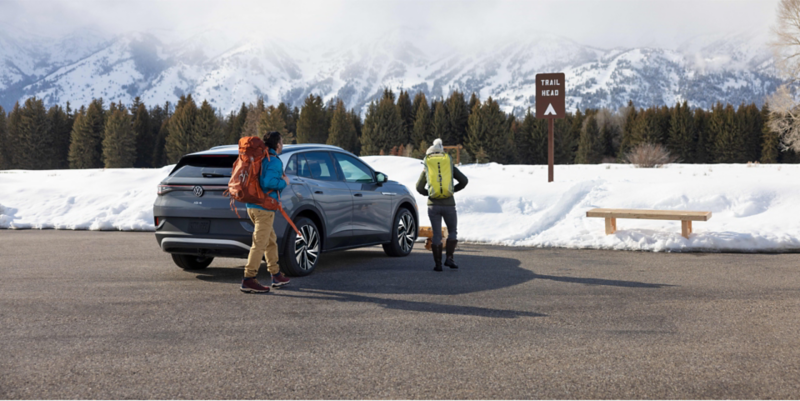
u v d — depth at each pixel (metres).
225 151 6.86
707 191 12.10
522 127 85.12
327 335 4.48
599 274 7.09
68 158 89.50
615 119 101.31
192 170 6.84
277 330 4.61
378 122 75.44
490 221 11.49
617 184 13.66
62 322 4.84
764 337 4.39
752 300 5.64
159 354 4.00
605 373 3.62
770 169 23.59
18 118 89.38
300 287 6.34
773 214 10.68
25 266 7.71
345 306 5.45
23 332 4.54
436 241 7.38
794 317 4.99
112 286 6.39
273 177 6.03
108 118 86.06
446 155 7.40
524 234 10.49
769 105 38.62
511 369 3.70
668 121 82.62
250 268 6.06
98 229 12.45
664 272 7.19
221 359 3.90
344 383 3.46
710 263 7.80
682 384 3.43
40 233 11.73
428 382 3.48
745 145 76.62
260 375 3.60
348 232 7.71
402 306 5.45
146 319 4.95
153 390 3.35
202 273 7.26
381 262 8.20
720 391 3.32
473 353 4.03
